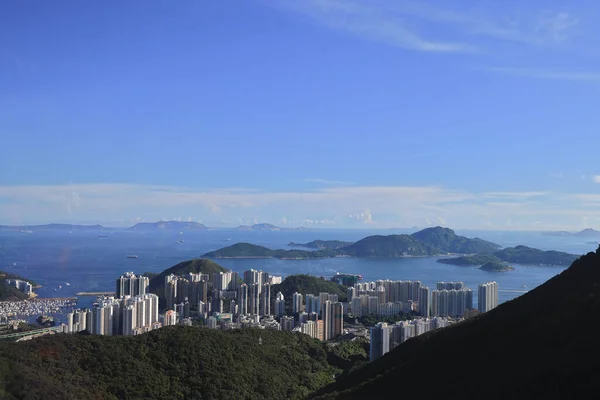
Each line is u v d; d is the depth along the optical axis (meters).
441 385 76.44
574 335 69.50
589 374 58.34
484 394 65.81
